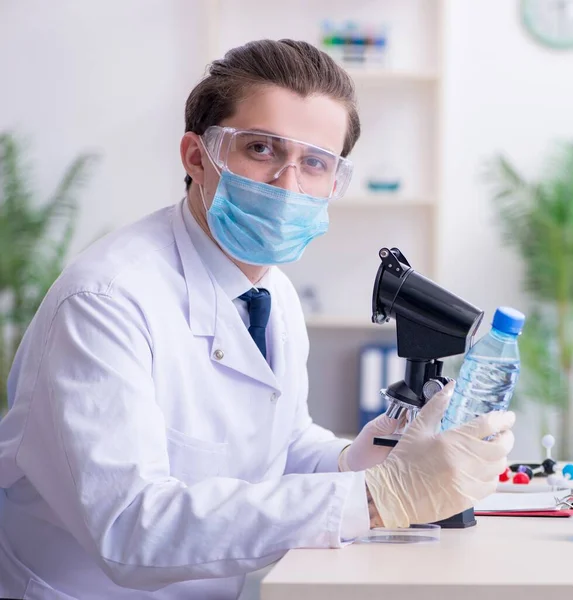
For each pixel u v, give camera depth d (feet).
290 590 3.02
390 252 4.34
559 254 12.07
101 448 3.75
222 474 4.59
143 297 4.29
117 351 4.00
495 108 13.03
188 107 4.95
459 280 13.12
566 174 12.30
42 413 4.21
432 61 12.93
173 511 3.64
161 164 13.19
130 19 13.12
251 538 3.58
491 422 3.79
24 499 4.61
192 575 3.62
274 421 4.97
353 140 5.03
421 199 12.37
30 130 13.20
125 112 13.17
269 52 4.61
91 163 13.19
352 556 3.43
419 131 12.99
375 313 4.41
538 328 12.74
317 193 4.68
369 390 12.30
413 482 3.71
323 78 4.61
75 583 4.41
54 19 13.12
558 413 12.84
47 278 12.54
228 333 4.59
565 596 3.01
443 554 3.47
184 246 4.72
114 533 3.69
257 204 4.57
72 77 13.16
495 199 12.39
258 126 4.53
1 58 13.17
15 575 4.56
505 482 5.31
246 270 4.92
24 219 12.53
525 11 12.89
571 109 12.96
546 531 4.00
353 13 12.94
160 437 3.93
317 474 3.78
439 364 4.35
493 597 3.01
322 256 13.15
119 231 4.75
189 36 13.14
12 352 12.62
